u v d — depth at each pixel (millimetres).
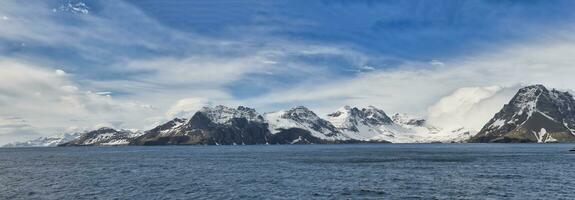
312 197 78688
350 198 77188
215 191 86438
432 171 127188
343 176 113500
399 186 91812
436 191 84312
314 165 157625
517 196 78438
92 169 144250
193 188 90750
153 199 76812
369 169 136250
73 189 89500
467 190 85500
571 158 198500
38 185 96500
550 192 83000
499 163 163500
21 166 162875
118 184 98000
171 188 90875
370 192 83625
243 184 97312
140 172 131000
